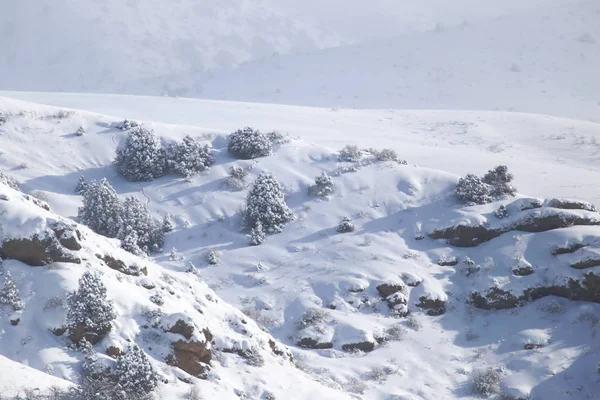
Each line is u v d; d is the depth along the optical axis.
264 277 46.41
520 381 37.09
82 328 27.92
